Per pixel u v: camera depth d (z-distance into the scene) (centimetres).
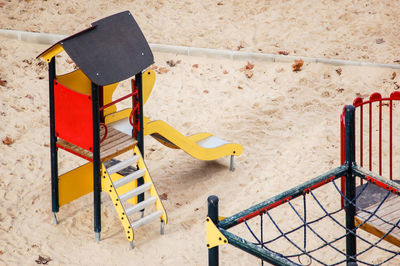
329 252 2130
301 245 2173
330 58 3353
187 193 2489
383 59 3331
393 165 2578
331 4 3825
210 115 2981
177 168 2648
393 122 2867
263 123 2916
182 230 2280
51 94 2203
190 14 3766
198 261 2123
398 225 1744
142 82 2375
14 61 3312
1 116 2892
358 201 1891
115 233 2264
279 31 3603
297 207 2359
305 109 3009
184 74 3284
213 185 2533
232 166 2617
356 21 3666
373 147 2692
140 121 2280
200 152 2525
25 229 2255
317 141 2770
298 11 3775
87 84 2352
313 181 1656
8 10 3766
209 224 1459
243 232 2247
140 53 2208
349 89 3130
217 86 3197
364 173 1716
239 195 2466
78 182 2309
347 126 1717
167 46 3434
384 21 3656
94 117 2100
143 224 2198
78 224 2303
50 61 2153
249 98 3108
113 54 2144
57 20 3678
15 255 2123
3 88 3095
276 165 2633
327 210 2334
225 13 3778
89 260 2123
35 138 2772
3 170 2553
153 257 2144
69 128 2183
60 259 2123
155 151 2761
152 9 3806
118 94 3116
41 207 2373
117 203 2158
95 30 2155
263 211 1552
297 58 3331
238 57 3384
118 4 3850
